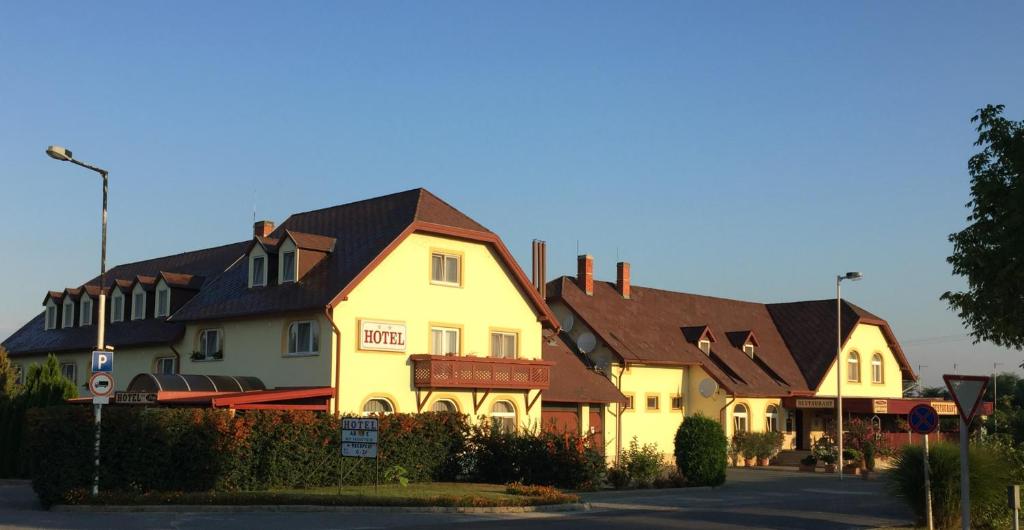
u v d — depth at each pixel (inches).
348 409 1191.6
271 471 1016.9
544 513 915.4
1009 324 701.3
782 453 1903.3
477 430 1233.4
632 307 1950.1
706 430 1298.0
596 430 1615.4
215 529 722.8
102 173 994.7
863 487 1354.6
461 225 1357.0
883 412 1916.8
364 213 1402.6
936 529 818.2
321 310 1195.3
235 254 1622.8
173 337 1411.2
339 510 871.1
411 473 1156.5
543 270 1722.4
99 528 716.0
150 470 940.6
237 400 1103.0
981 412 2076.8
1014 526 698.8
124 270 1932.8
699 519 864.3
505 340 1419.8
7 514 833.5
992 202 697.0
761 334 2183.8
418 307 1294.3
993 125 702.5
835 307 2206.0
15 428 1284.4
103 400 910.4
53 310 1797.5
